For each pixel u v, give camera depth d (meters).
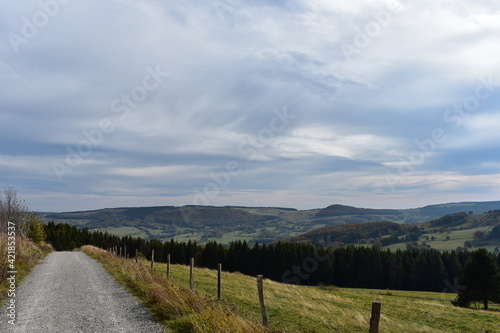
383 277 82.56
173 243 95.12
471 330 12.80
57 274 18.06
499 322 14.45
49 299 11.21
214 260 87.69
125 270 18.39
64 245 82.06
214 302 10.40
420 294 59.19
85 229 107.25
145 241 104.31
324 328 9.70
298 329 9.16
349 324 10.63
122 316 8.92
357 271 83.06
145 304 10.38
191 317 8.05
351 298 20.78
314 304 14.19
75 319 8.62
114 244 101.12
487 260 50.59
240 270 85.12
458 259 87.25
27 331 7.59
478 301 51.00
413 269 81.62
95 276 17.30
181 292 10.70
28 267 20.19
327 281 79.56
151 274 15.05
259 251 84.31
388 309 16.78
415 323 13.21
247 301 12.68
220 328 7.14
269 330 7.84
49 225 94.88
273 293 16.41
